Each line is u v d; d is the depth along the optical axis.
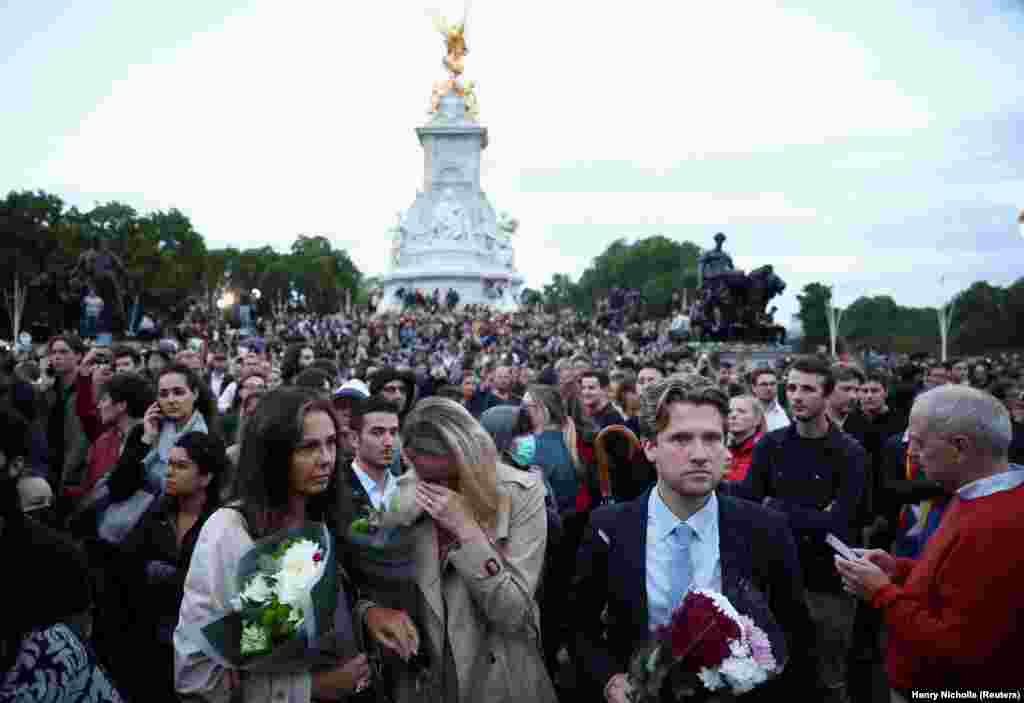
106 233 82.81
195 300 63.00
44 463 8.84
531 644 4.12
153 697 5.14
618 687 3.79
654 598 3.95
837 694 5.62
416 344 49.12
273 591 3.49
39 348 20.75
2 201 73.69
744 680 3.37
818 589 6.07
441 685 3.91
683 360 15.44
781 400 13.90
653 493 4.18
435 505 3.87
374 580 4.02
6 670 3.19
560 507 6.49
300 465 3.84
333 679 3.82
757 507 4.08
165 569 5.13
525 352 46.50
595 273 173.38
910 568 4.14
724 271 28.95
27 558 3.38
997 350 85.69
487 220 92.69
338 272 125.38
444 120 91.81
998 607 3.35
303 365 11.98
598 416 9.62
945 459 3.80
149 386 7.80
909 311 123.69
